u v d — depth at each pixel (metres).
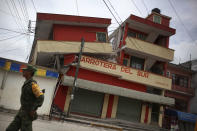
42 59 20.83
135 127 19.14
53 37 19.12
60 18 18.61
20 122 3.86
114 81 20.50
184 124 25.59
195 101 29.33
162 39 25.05
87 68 18.84
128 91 20.09
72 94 16.50
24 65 14.31
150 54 22.41
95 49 19.58
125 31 22.30
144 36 24.16
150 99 21.12
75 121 14.83
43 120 11.97
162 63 24.47
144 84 21.75
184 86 30.16
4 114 10.81
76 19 19.14
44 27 19.97
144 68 23.45
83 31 20.16
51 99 15.03
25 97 3.80
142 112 21.86
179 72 30.02
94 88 18.44
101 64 19.50
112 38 26.55
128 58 22.97
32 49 24.47
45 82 15.02
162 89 22.81
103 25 20.44
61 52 18.30
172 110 25.39
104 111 19.88
